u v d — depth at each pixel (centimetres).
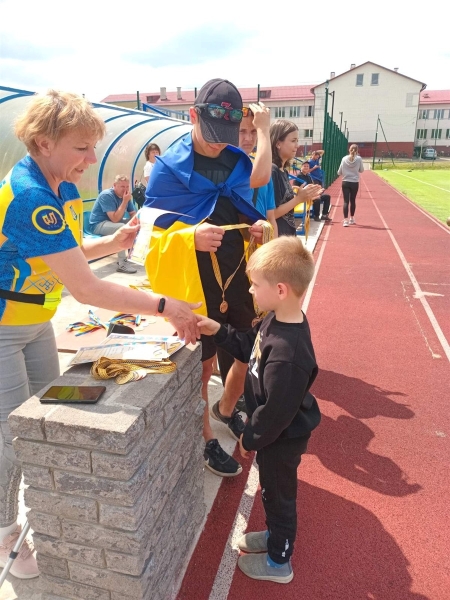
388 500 266
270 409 183
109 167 991
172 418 181
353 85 6450
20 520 237
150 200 234
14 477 199
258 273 191
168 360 182
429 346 488
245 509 256
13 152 673
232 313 261
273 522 207
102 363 173
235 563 223
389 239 1092
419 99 6806
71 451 146
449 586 213
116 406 151
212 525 245
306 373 184
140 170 1170
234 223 248
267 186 315
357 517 253
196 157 237
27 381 197
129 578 160
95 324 299
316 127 6278
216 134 215
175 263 224
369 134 6631
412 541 238
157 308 178
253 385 203
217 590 209
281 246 190
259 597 207
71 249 158
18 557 206
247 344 221
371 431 334
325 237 1116
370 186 2689
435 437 328
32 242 155
